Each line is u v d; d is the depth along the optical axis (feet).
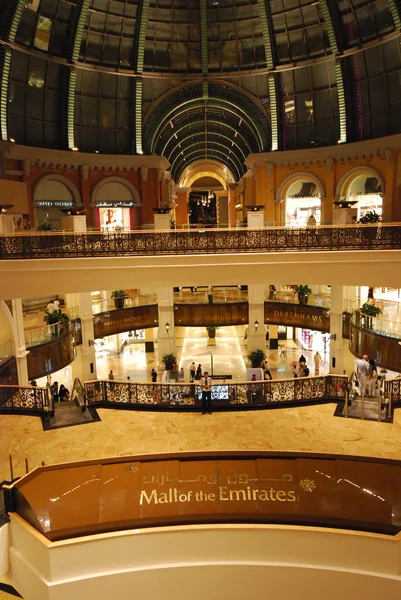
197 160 156.25
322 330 78.38
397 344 58.29
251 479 28.71
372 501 27.55
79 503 27.63
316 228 45.98
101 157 80.48
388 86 71.87
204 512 27.58
